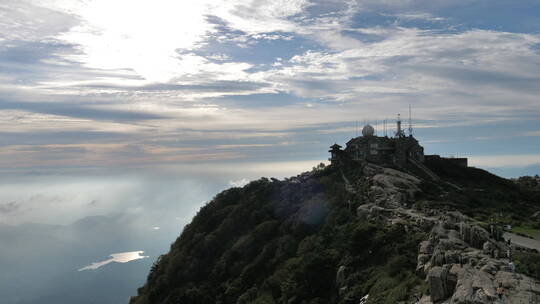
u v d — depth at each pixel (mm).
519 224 94125
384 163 163500
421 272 57750
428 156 178500
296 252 103250
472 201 120125
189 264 126000
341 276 73812
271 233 120938
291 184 145625
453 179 153750
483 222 91750
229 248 126000
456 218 81062
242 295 97812
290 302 78000
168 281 125062
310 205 120688
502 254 55000
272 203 136625
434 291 47625
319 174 155875
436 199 115188
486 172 168250
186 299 107875
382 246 73312
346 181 138750
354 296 65438
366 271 70375
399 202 102562
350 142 176000
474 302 40938
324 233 97875
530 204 127625
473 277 45531
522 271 49531
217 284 113500
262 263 109375
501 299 40594
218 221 142500
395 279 61312
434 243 60969
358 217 95938
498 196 130875
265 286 95562
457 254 52938
